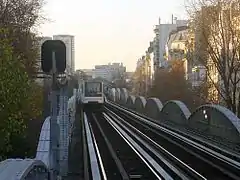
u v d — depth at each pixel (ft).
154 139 121.70
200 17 138.00
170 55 390.21
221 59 134.21
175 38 386.93
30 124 86.84
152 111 189.98
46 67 31.40
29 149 71.61
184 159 86.12
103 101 252.21
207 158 82.53
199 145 97.30
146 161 83.10
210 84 150.41
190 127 126.72
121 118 202.39
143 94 415.44
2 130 45.50
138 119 183.93
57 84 32.63
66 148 66.54
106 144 109.40
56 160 35.63
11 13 99.35
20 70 48.34
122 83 574.97
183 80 241.14
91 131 139.13
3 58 44.57
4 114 44.98
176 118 143.23
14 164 27.04
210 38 135.64
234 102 134.41
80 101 246.88
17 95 45.83
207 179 65.87
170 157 84.79
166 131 129.08
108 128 154.92
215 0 136.15
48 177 35.83
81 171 73.67
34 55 100.22
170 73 251.60
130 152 97.04
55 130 34.91
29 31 107.24
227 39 133.18
